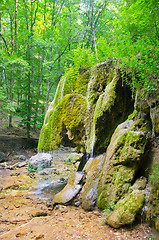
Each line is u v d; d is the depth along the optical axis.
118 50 5.20
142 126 4.65
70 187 5.63
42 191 6.89
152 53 3.89
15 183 7.85
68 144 7.60
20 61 11.86
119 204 3.77
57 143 7.68
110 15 13.74
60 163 11.03
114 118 6.07
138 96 4.90
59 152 12.79
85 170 6.01
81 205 5.00
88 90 7.24
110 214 3.86
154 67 3.75
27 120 14.52
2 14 15.70
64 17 14.80
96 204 4.71
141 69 4.21
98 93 6.84
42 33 16.02
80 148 7.24
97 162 5.82
